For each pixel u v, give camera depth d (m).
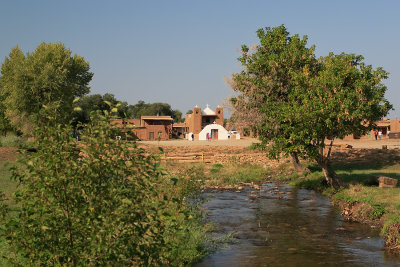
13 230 4.57
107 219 4.44
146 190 4.88
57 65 54.25
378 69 17.64
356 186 19.92
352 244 11.26
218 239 11.51
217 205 17.55
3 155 25.52
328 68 18.00
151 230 4.98
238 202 18.34
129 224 4.74
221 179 25.73
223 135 77.88
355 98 17.28
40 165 4.61
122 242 4.66
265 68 23.36
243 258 9.97
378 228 12.98
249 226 13.56
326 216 15.19
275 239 11.86
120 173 4.77
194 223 11.30
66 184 4.53
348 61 17.98
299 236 12.21
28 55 54.41
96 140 4.69
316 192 21.38
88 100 90.50
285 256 10.13
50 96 47.44
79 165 4.68
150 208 4.96
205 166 32.28
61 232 4.52
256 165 33.25
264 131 23.20
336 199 18.08
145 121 75.88
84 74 60.94
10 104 51.69
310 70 21.75
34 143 4.74
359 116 16.97
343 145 43.16
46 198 4.56
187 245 9.66
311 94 17.81
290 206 17.34
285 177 27.62
